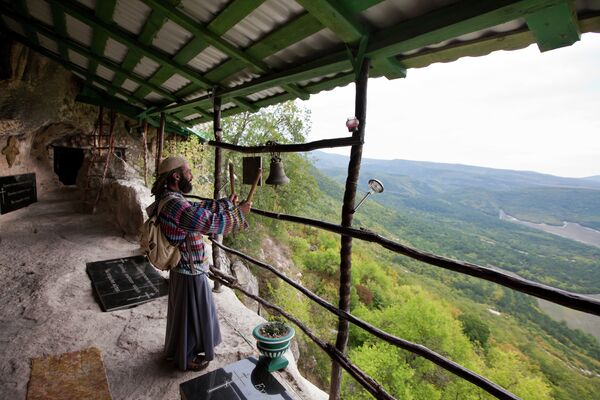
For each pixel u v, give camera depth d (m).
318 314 19.97
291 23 2.01
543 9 1.23
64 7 2.94
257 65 2.72
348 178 2.09
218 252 4.32
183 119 6.99
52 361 2.45
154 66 3.99
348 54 1.94
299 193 18.58
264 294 16.22
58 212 7.28
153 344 2.87
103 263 4.62
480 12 1.33
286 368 2.75
